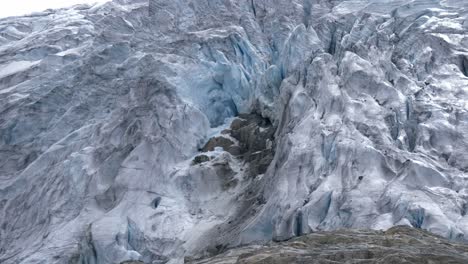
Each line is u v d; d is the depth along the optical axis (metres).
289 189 50.22
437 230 43.53
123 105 64.25
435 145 51.00
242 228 50.22
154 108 61.78
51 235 56.53
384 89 54.47
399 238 39.91
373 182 47.66
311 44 65.69
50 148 64.19
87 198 58.09
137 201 56.34
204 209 55.44
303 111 56.59
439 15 65.75
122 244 53.03
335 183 48.75
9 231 60.44
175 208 55.53
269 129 60.72
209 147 61.47
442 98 54.59
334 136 51.31
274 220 49.22
